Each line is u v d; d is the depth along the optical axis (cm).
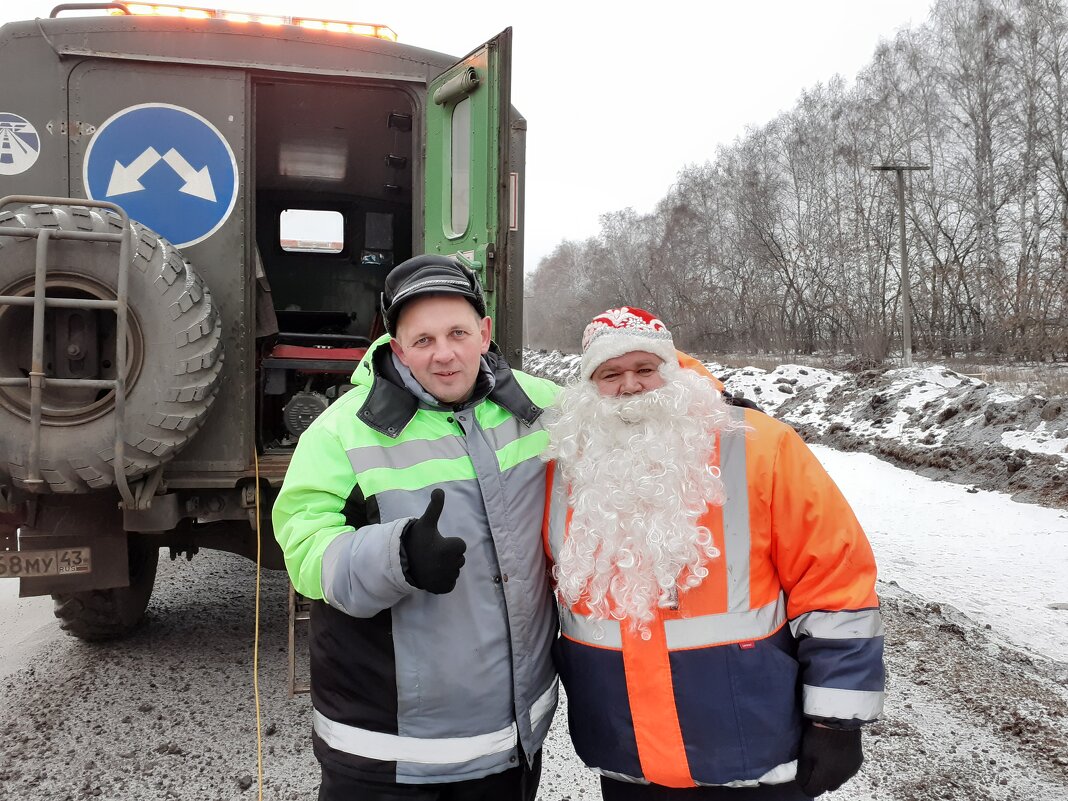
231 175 386
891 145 4631
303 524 167
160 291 320
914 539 686
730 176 5816
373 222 718
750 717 165
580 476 177
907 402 1262
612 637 172
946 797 278
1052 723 333
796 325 4894
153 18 378
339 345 539
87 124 372
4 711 353
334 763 172
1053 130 4072
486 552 175
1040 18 4081
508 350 369
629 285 7194
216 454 378
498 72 354
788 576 171
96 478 312
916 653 411
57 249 311
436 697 169
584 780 296
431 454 175
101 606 414
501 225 359
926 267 4338
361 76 409
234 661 415
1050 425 905
